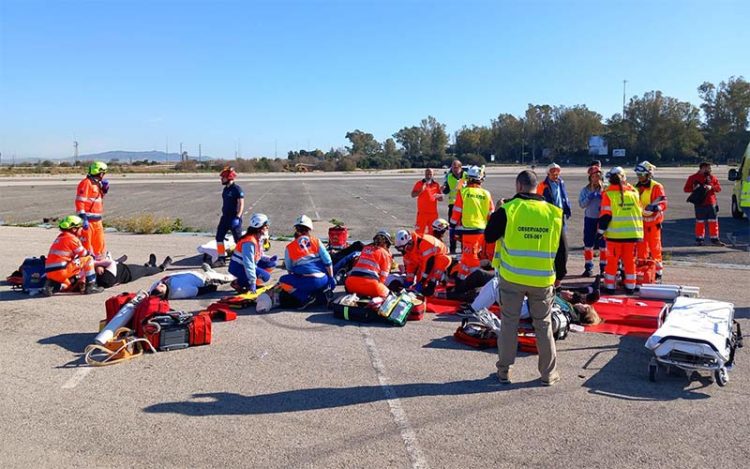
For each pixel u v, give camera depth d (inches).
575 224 762.2
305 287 321.4
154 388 208.8
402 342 263.7
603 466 155.3
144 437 171.6
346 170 3508.9
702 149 4173.2
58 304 331.9
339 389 208.4
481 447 165.6
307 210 960.3
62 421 182.4
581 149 4451.3
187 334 253.6
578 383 215.5
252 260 337.1
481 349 255.0
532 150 4530.0
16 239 606.9
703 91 4210.1
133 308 258.8
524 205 208.5
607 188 350.9
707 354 205.5
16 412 189.2
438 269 340.5
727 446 166.6
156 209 972.6
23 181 1979.6
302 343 261.3
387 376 221.5
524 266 205.2
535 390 208.7
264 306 313.0
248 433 174.1
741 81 4079.7
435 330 283.1
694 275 424.5
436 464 156.0
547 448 165.2
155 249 537.3
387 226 742.5
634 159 4114.2
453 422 181.9
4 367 230.8
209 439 170.2
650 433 174.7
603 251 406.9
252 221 342.0
